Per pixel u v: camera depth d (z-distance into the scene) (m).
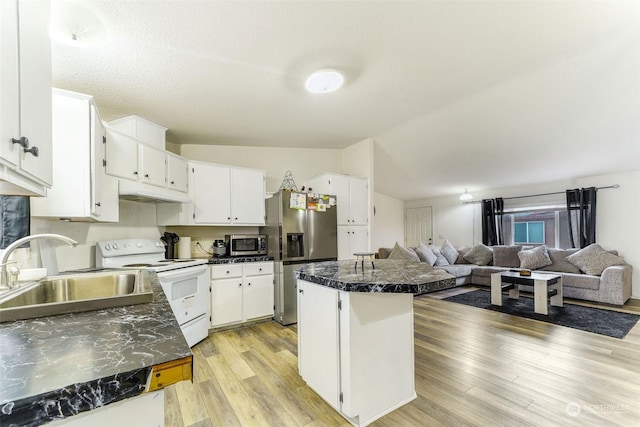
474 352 2.59
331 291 1.78
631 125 3.29
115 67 2.05
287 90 2.58
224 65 2.13
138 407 0.69
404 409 1.81
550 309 3.93
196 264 2.94
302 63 2.17
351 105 3.04
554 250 4.92
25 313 0.96
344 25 1.81
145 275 1.74
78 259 2.35
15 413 0.50
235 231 3.98
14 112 0.86
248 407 1.84
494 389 2.00
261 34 1.82
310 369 2.00
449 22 1.85
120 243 2.65
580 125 3.41
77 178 1.93
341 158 4.88
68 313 1.03
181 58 2.00
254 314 3.44
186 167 3.29
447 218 6.96
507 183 5.71
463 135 3.94
